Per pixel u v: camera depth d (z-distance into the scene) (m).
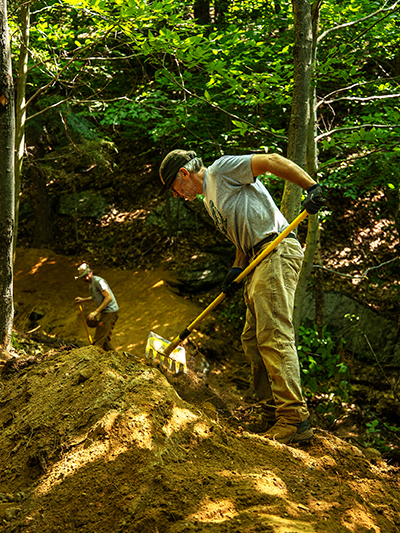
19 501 2.29
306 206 2.88
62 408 2.77
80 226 12.27
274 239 3.09
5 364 3.98
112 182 12.98
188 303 9.62
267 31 7.46
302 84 4.84
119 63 9.78
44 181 11.80
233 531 1.86
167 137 10.27
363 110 7.91
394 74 9.52
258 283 3.04
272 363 3.04
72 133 9.74
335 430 7.21
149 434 2.43
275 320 3.02
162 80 6.54
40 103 8.99
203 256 10.70
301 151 4.91
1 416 3.05
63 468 2.35
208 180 3.09
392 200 9.78
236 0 8.70
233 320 9.46
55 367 3.27
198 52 5.30
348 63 6.17
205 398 6.00
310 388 6.73
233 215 3.07
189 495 2.10
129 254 11.21
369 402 7.87
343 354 8.39
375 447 6.73
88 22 7.98
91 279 6.63
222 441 2.69
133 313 9.21
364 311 9.02
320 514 2.16
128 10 4.84
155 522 1.95
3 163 4.58
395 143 5.95
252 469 2.47
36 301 10.02
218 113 8.74
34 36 7.39
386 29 6.79
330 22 6.77
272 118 8.12
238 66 6.60
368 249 10.33
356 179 7.59
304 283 5.92
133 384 2.77
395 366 8.34
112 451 2.36
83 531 2.03
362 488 2.58
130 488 2.16
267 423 3.54
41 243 11.86
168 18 5.34
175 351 3.47
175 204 11.75
